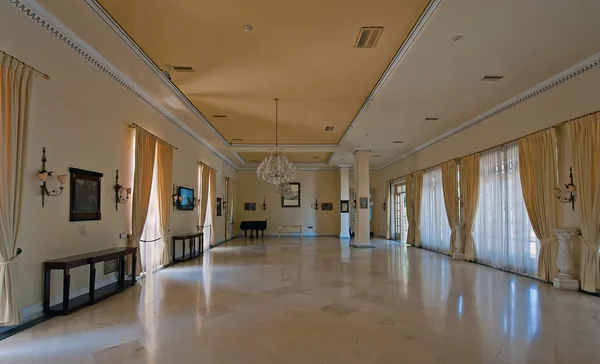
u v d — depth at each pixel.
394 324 4.02
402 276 6.91
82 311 4.43
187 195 9.60
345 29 4.64
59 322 3.99
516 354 3.20
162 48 5.20
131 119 6.37
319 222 17.89
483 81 6.15
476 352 3.24
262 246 12.84
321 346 3.38
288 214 17.92
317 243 14.01
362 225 12.38
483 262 8.38
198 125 9.34
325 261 9.00
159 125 7.64
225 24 4.54
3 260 3.54
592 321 4.12
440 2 3.83
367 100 7.33
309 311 4.52
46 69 4.22
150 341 3.46
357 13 4.26
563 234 5.73
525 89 6.56
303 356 3.14
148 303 4.85
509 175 7.37
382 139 11.00
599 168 5.18
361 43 5.02
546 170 6.18
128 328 3.83
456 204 9.55
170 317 4.24
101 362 2.98
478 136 8.48
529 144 6.56
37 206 4.11
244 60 5.62
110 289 5.38
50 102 4.31
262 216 17.89
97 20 4.25
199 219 10.87
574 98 5.62
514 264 7.22
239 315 4.34
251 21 4.46
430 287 5.92
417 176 12.33
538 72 5.76
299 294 5.42
